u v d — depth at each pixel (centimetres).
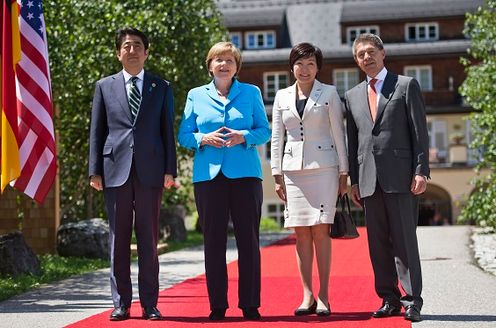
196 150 873
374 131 835
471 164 4672
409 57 4928
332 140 884
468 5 5075
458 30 5053
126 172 845
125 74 872
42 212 1819
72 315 896
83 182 2388
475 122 2286
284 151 891
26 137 1123
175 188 2658
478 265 1391
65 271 1429
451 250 1744
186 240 2480
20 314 912
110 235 855
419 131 824
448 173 4688
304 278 880
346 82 5012
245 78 5012
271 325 784
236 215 854
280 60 4959
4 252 1293
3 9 1141
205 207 854
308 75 879
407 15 5072
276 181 896
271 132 902
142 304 844
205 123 866
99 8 2245
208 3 2708
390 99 835
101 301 1030
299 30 5216
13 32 1121
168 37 2439
